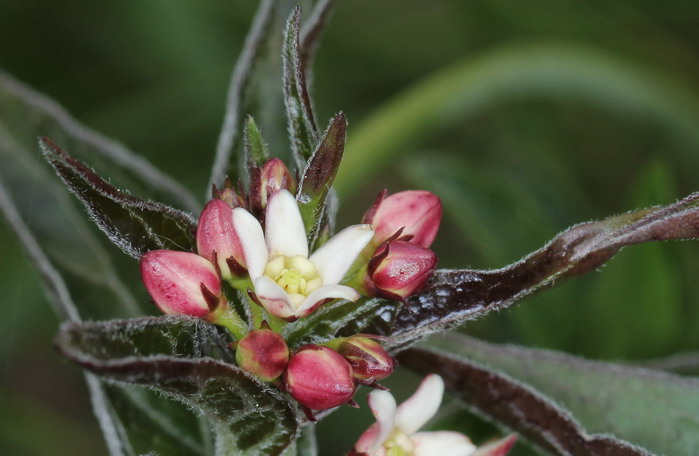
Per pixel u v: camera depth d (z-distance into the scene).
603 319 0.27
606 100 0.32
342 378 0.21
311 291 0.21
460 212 0.28
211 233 0.21
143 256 0.21
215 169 0.23
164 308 0.21
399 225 0.22
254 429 0.21
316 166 0.21
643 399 0.24
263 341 0.21
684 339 0.27
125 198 0.21
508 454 0.24
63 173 0.21
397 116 0.29
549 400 0.23
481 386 0.23
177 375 0.21
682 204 0.21
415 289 0.22
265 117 0.24
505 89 0.31
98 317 0.24
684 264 0.28
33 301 0.31
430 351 0.23
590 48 0.32
